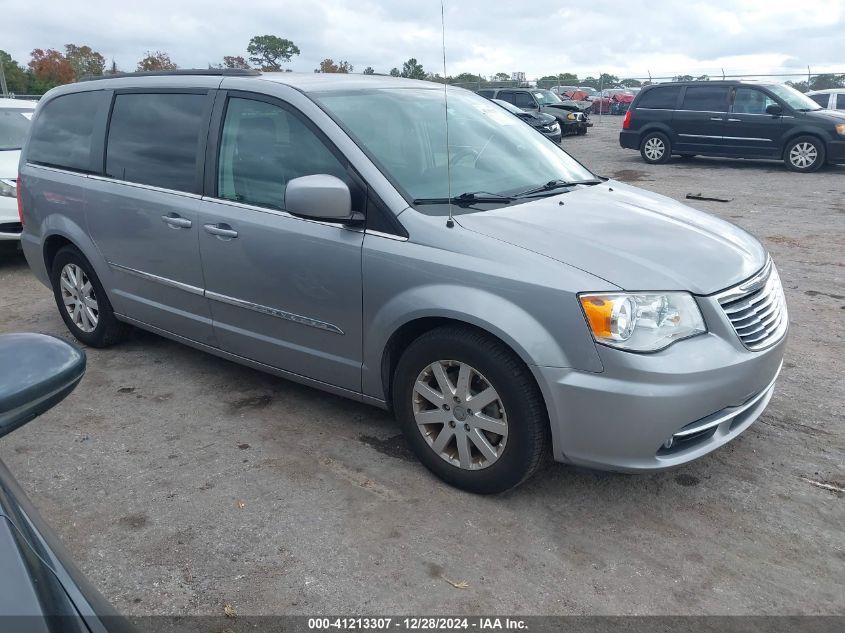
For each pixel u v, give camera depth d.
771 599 2.63
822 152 13.59
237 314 3.98
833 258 7.21
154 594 2.69
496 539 2.97
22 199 5.29
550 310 2.85
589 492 3.29
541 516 3.12
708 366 2.85
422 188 3.41
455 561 2.85
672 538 2.97
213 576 2.78
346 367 3.56
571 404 2.86
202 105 4.10
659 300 2.85
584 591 2.68
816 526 3.03
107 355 5.02
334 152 3.48
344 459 3.60
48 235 5.05
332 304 3.49
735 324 3.02
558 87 33.69
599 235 3.17
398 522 3.09
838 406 4.07
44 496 3.32
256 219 3.72
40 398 1.68
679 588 2.69
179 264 4.18
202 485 3.39
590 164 15.80
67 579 1.49
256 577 2.77
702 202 10.66
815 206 10.09
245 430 3.92
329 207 3.21
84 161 4.77
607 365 2.79
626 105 33.22
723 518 3.09
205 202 3.99
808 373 4.51
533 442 3.01
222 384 4.51
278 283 3.68
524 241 3.05
